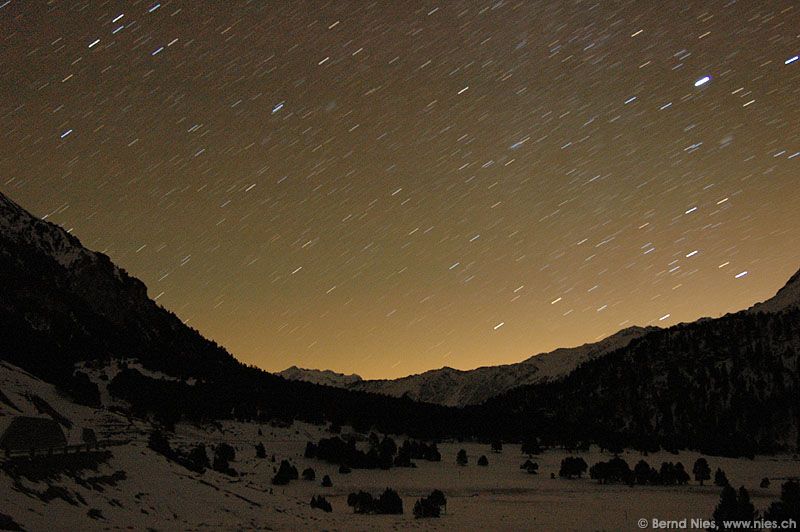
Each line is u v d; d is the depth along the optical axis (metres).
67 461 34.94
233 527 36.34
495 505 69.88
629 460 130.38
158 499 38.28
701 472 95.94
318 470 99.31
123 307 193.50
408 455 109.75
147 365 149.38
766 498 77.19
